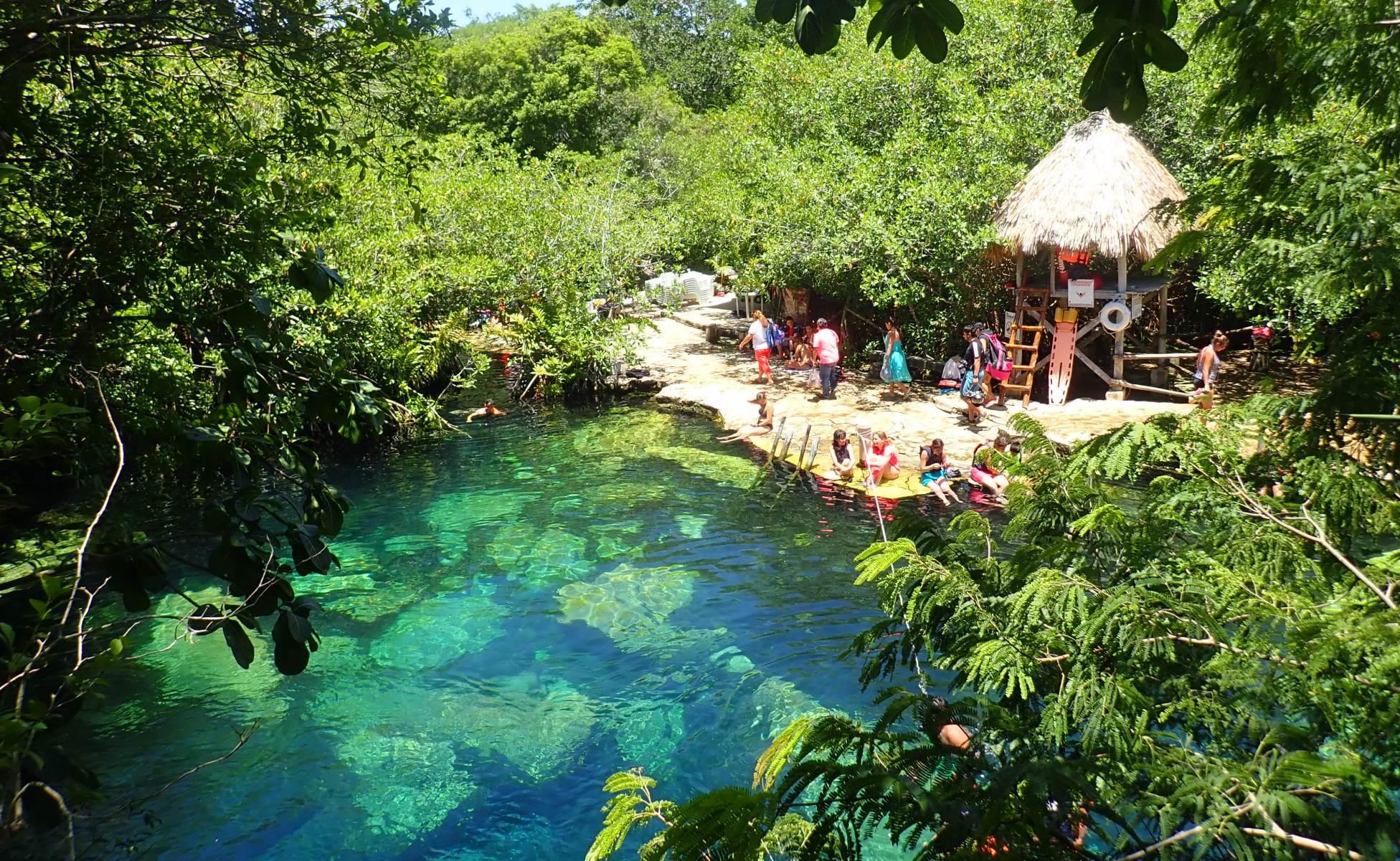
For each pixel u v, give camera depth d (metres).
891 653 3.55
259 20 4.68
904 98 21.80
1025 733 2.84
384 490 15.43
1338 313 3.51
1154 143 18.88
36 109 4.18
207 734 8.12
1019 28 21.11
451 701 8.62
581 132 41.78
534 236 22.06
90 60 4.48
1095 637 2.90
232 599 10.34
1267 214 3.34
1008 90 20.08
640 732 8.01
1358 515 2.94
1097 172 16.44
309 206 4.85
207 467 3.71
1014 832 2.42
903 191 18.38
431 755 7.79
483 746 7.91
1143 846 2.47
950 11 2.17
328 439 18.06
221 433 3.77
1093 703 2.69
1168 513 3.23
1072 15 20.44
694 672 8.98
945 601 3.19
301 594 11.11
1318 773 2.13
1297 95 3.35
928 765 2.79
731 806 2.48
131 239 3.93
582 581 11.30
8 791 2.40
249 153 4.65
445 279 19.73
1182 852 2.41
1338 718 2.38
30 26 3.89
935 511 12.84
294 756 7.80
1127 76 2.23
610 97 41.78
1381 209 2.90
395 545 12.78
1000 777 2.49
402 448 18.08
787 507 13.66
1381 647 2.33
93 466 3.84
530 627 10.12
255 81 5.55
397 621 10.33
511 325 22.70
